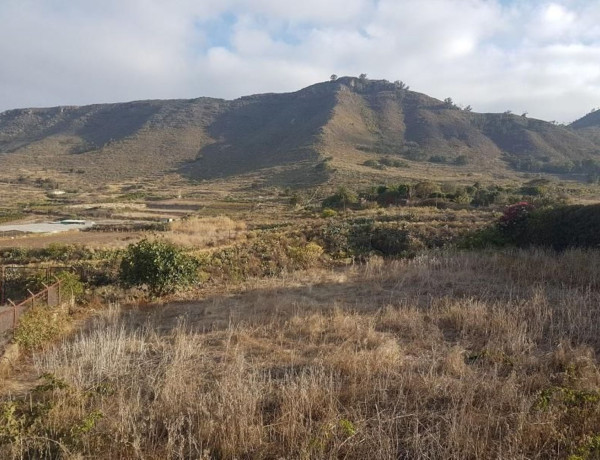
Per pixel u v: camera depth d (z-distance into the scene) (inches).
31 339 299.4
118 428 178.9
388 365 237.0
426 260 559.2
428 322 323.0
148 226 1267.2
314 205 1728.6
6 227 1370.6
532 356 245.1
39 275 521.3
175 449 169.9
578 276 427.8
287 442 174.7
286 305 383.9
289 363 253.6
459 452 161.9
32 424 182.9
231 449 169.0
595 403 180.4
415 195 1433.3
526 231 620.7
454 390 204.4
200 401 198.7
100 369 239.5
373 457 163.0
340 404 198.5
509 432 165.2
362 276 514.6
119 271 527.8
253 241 818.2
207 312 386.6
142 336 308.3
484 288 417.7
